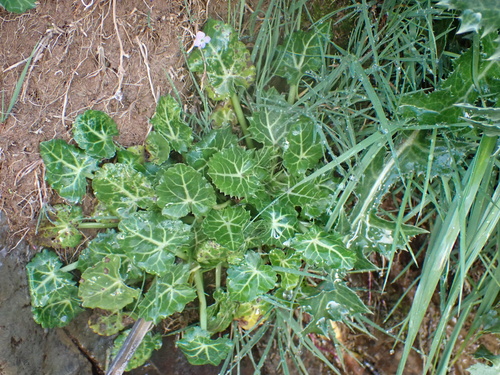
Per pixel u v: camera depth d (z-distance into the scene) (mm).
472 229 376
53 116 365
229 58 388
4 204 366
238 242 374
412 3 392
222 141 387
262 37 396
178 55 385
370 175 382
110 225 391
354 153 359
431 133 374
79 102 368
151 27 372
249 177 376
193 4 384
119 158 378
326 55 394
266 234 389
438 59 392
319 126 374
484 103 347
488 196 353
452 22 383
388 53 400
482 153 339
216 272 408
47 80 362
